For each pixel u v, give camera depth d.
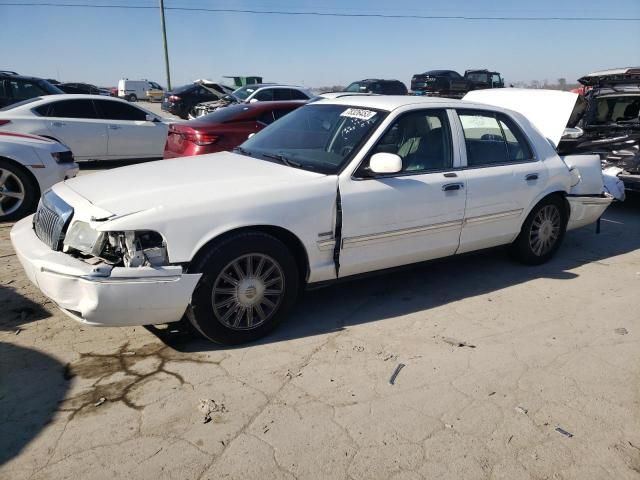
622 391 3.21
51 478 2.39
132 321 3.24
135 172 3.93
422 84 28.17
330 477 2.46
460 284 4.85
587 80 8.62
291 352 3.55
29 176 6.52
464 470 2.53
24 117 9.43
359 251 3.96
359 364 3.42
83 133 9.98
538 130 5.24
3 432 2.68
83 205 3.35
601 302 4.52
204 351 3.53
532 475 2.51
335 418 2.87
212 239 3.35
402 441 2.71
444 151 4.43
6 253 5.29
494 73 29.69
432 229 4.30
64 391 3.04
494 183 4.61
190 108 22.38
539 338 3.85
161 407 2.92
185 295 3.27
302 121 4.68
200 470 2.47
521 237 5.16
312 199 3.65
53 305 4.11
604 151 8.02
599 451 2.68
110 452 2.57
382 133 4.02
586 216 5.60
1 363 3.29
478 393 3.14
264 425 2.80
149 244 3.23
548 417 2.94
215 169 3.96
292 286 3.70
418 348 3.65
